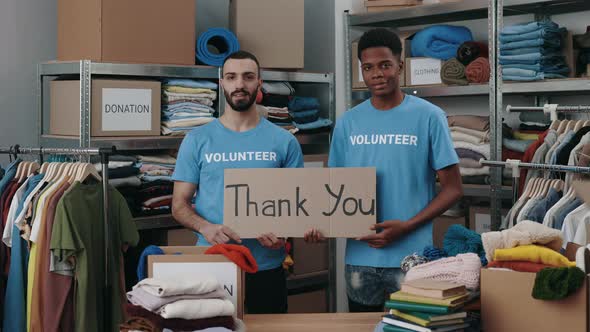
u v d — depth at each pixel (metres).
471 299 2.06
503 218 4.11
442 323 1.95
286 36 4.53
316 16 4.95
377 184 2.84
